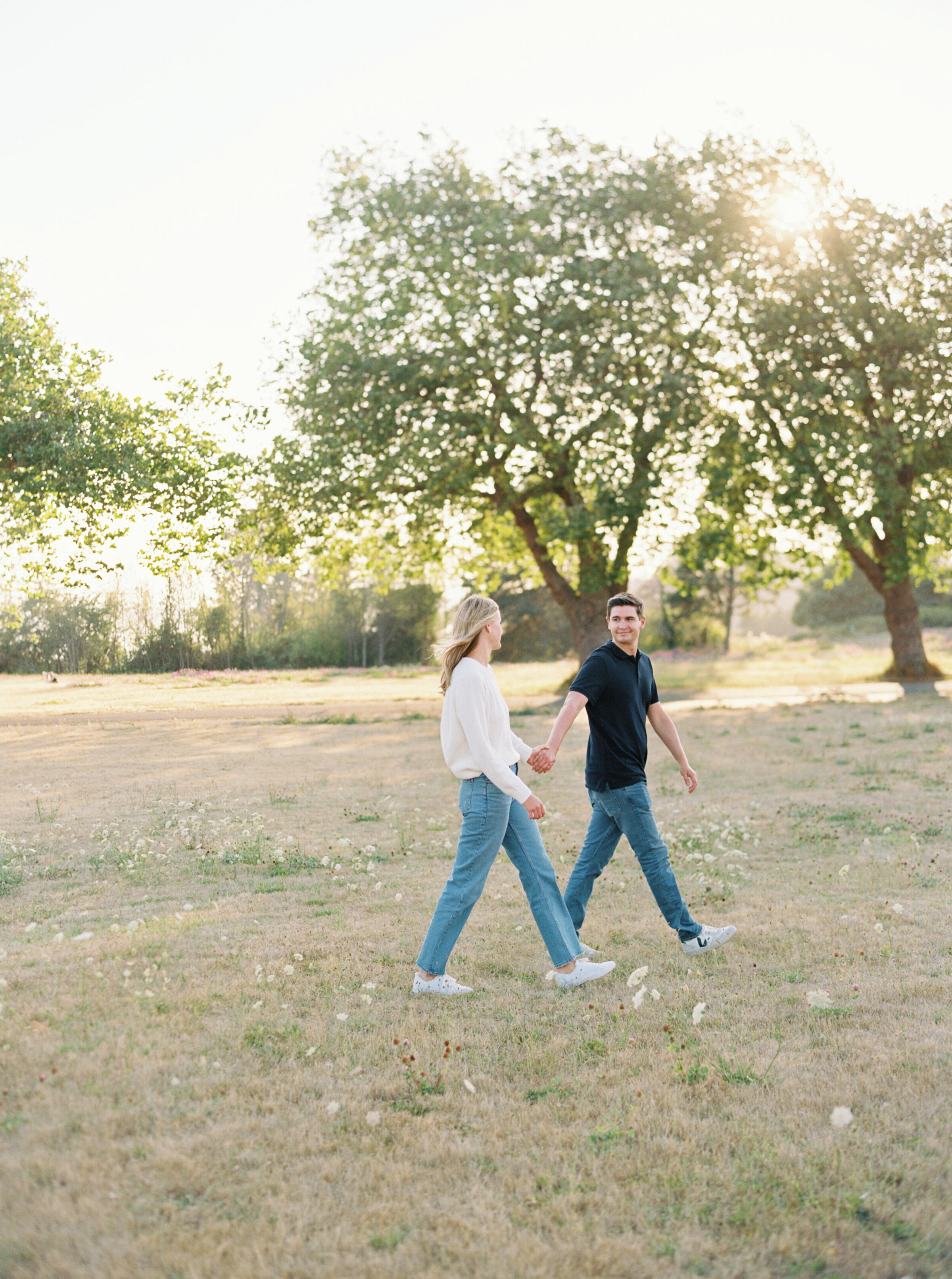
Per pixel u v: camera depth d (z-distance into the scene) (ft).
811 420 67.77
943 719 49.42
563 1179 8.57
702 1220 7.95
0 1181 8.23
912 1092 10.11
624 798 14.92
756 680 90.58
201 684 100.99
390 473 64.54
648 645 154.61
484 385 66.59
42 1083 10.10
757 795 29.78
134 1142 8.99
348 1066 10.92
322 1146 9.02
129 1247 7.34
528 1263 7.29
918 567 79.66
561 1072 10.87
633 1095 10.19
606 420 63.87
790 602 226.17
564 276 64.44
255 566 73.92
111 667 123.95
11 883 19.63
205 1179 8.38
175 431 61.52
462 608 13.78
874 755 37.78
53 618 122.11
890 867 20.18
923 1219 7.82
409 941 15.74
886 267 71.82
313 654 139.54
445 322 64.44
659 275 65.00
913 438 69.00
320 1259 7.32
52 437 54.60
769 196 70.85
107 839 23.89
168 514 61.26
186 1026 11.87
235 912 17.38
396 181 69.62
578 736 48.03
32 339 57.62
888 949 14.80
